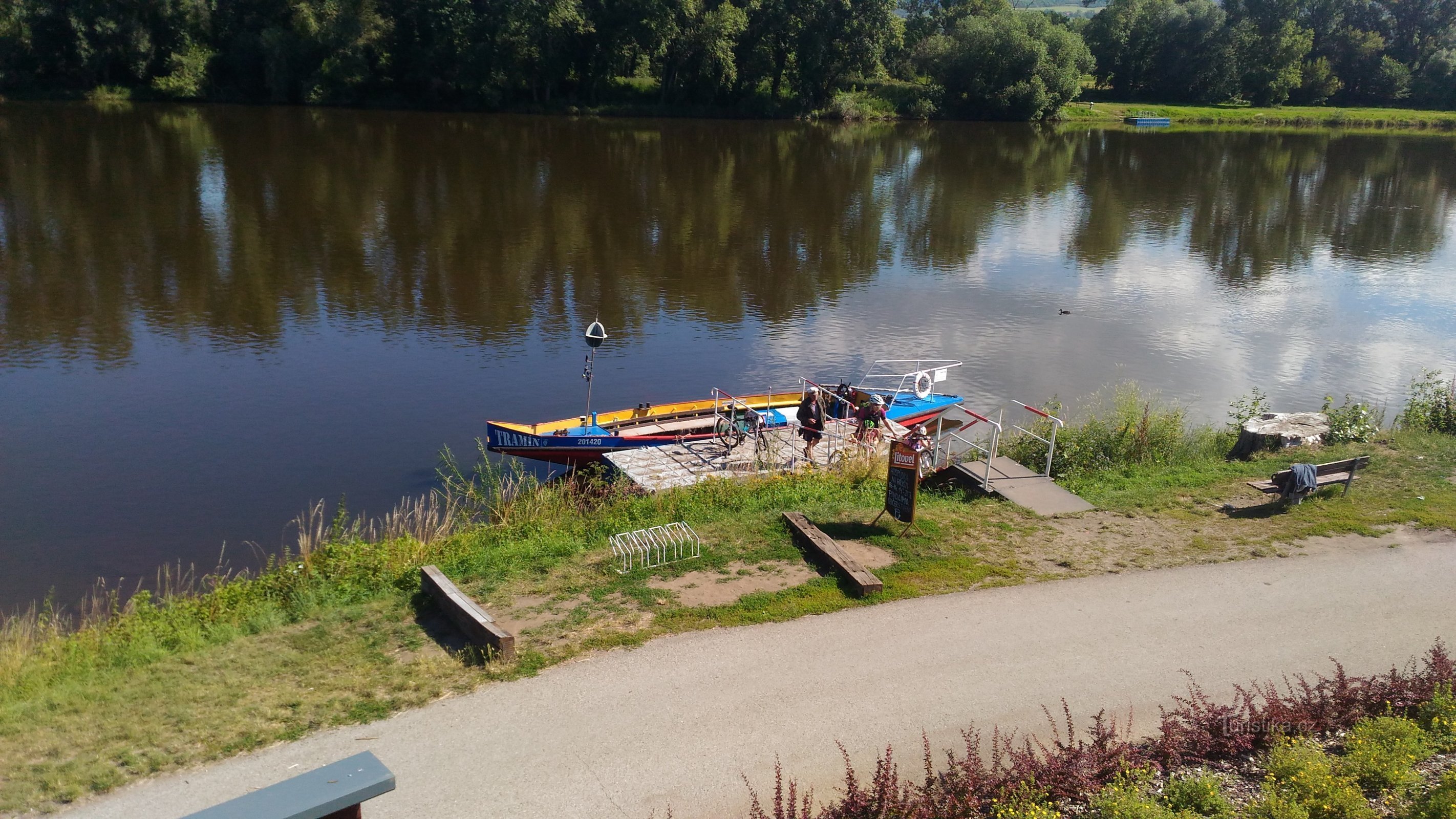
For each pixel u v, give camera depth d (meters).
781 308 28.84
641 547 12.11
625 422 18.78
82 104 66.62
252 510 15.76
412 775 7.89
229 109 68.44
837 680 9.29
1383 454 16.28
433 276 30.44
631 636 10.00
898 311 29.02
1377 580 11.53
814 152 61.50
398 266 31.44
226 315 26.02
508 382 21.94
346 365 22.66
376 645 9.88
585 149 57.69
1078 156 64.75
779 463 16.38
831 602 10.75
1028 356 25.22
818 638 10.02
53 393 20.44
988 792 7.46
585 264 32.75
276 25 71.94
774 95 78.56
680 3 71.00
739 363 23.83
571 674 9.33
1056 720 8.78
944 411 20.73
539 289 29.61
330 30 70.38
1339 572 11.74
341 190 42.84
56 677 9.42
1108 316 29.17
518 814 7.51
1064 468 16.20
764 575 11.44
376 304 27.50
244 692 9.01
